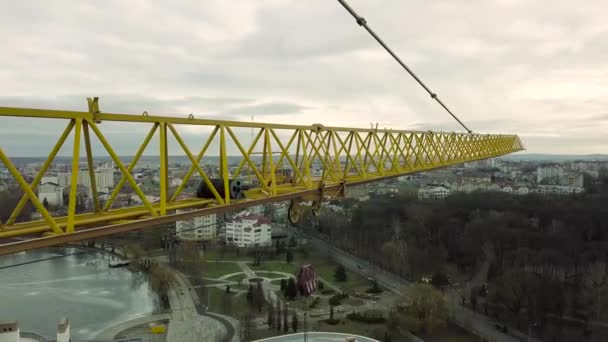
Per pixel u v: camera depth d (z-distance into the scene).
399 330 47.72
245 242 90.94
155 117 10.91
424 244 75.12
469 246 70.62
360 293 60.22
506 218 78.12
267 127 15.09
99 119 9.73
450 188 150.75
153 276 69.12
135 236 90.94
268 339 34.03
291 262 77.81
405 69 21.19
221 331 49.53
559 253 62.84
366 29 15.75
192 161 12.05
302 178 17.09
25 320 52.47
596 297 49.62
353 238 86.44
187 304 58.19
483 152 49.06
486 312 52.75
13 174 8.44
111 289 64.75
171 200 12.02
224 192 13.41
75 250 88.31
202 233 93.50
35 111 8.47
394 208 98.56
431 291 49.25
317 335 34.66
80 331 49.53
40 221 9.65
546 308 49.59
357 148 21.78
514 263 61.03
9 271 74.25
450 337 46.44
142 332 49.41
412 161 29.58
